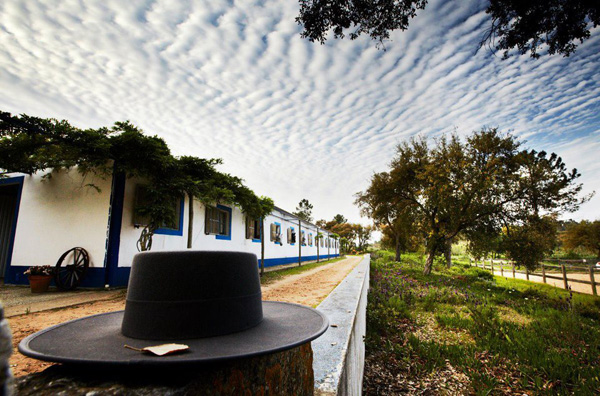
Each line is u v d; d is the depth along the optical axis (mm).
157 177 7672
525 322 6211
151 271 901
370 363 3908
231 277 965
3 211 10352
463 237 17000
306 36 5574
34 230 8117
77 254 7508
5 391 296
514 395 3191
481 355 4246
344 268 15906
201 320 872
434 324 5789
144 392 559
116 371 647
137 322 861
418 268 19328
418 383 3430
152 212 7418
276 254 18109
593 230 29172
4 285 8078
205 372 666
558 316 6305
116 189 7660
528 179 14484
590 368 3648
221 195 9781
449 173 15984
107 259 7375
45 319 4379
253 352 703
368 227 60750
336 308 2889
